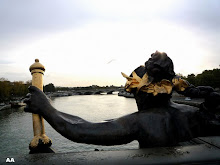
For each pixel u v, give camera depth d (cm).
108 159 162
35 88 204
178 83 221
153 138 199
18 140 1608
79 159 163
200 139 203
